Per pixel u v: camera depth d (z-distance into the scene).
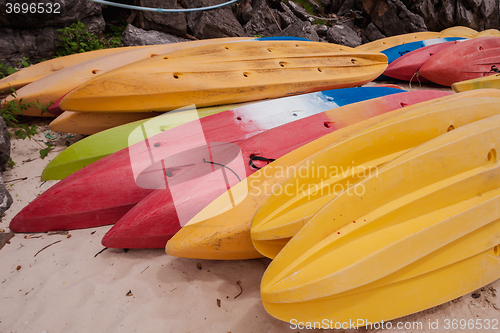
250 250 2.08
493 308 1.77
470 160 1.73
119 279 2.03
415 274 1.62
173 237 2.05
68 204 2.42
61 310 1.85
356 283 1.47
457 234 1.64
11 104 3.49
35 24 5.07
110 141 2.94
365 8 7.97
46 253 2.25
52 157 3.32
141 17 6.15
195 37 6.68
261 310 1.82
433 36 6.57
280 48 4.12
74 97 3.01
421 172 1.65
